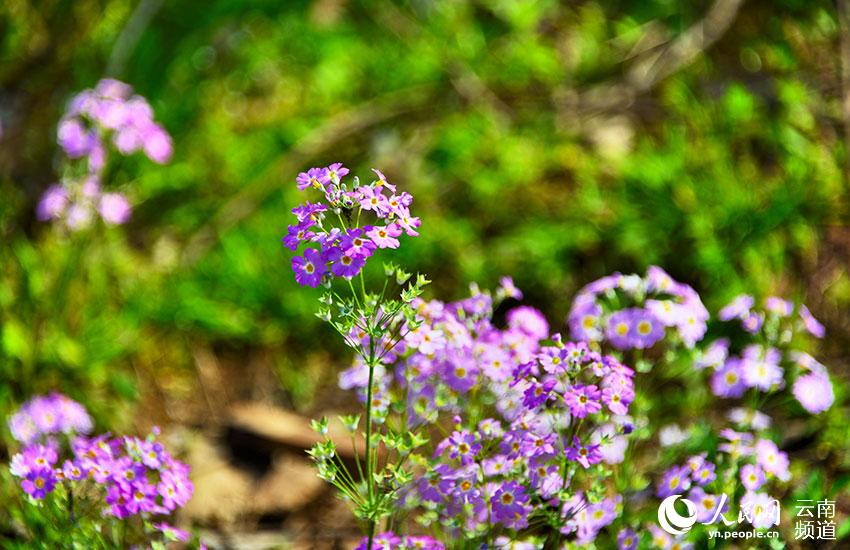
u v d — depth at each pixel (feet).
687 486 3.21
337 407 4.12
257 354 4.26
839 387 3.82
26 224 4.44
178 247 4.44
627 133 4.77
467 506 3.14
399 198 3.05
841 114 4.60
